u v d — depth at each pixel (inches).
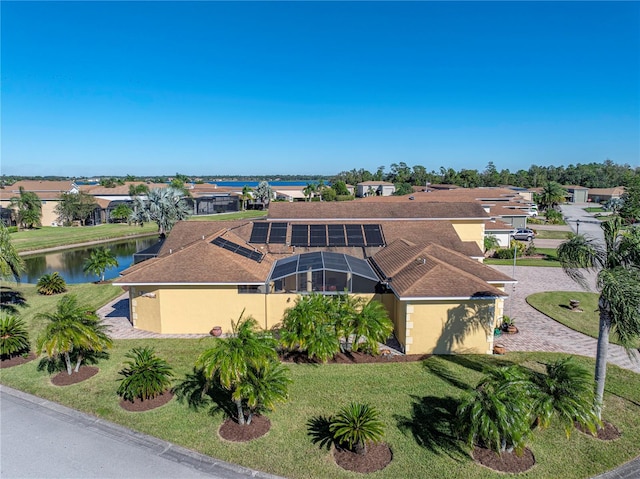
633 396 645.9
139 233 2763.3
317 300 798.5
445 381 688.4
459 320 787.4
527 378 532.1
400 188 4584.2
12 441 535.5
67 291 1267.2
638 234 549.0
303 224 1284.4
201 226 1277.1
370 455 505.0
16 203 2898.6
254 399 530.6
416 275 824.3
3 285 1346.0
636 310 508.1
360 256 1152.2
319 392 652.1
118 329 932.6
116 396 644.7
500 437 496.1
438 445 524.7
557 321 1002.7
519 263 1720.0
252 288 899.4
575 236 609.0
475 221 1392.7
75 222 3129.9
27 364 759.1
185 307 900.0
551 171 6820.9
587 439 540.4
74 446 525.3
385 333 768.3
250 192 4549.7
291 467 486.9
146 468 485.1
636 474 479.5
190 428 561.9
